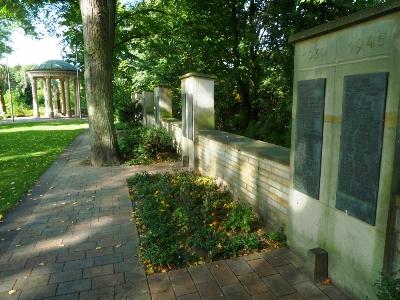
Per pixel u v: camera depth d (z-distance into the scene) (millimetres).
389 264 2389
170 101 12328
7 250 3908
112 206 5410
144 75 15898
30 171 8188
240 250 3764
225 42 13680
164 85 12266
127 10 14828
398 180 2275
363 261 2654
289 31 9930
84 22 8297
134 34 14977
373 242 2535
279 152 4477
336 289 2988
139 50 16453
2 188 6621
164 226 4277
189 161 8062
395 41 2264
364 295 2670
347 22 2609
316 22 9047
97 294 3021
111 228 4516
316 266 3078
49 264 3572
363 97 2541
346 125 2730
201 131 7219
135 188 6301
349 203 2754
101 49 8320
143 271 3391
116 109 20422
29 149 12234
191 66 14781
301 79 3328
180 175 6891
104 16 8305
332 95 2896
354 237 2736
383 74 2348
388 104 2342
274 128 11516
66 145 13203
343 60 2748
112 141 8695
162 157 9383
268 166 4266
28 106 48812
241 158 5078
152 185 6176
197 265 3463
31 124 26297
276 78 11180
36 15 14250
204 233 4098
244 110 14078
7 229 4535
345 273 2883
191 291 3025
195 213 4703
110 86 8617
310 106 3188
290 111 10445
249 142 5500
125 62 17094
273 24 10492
